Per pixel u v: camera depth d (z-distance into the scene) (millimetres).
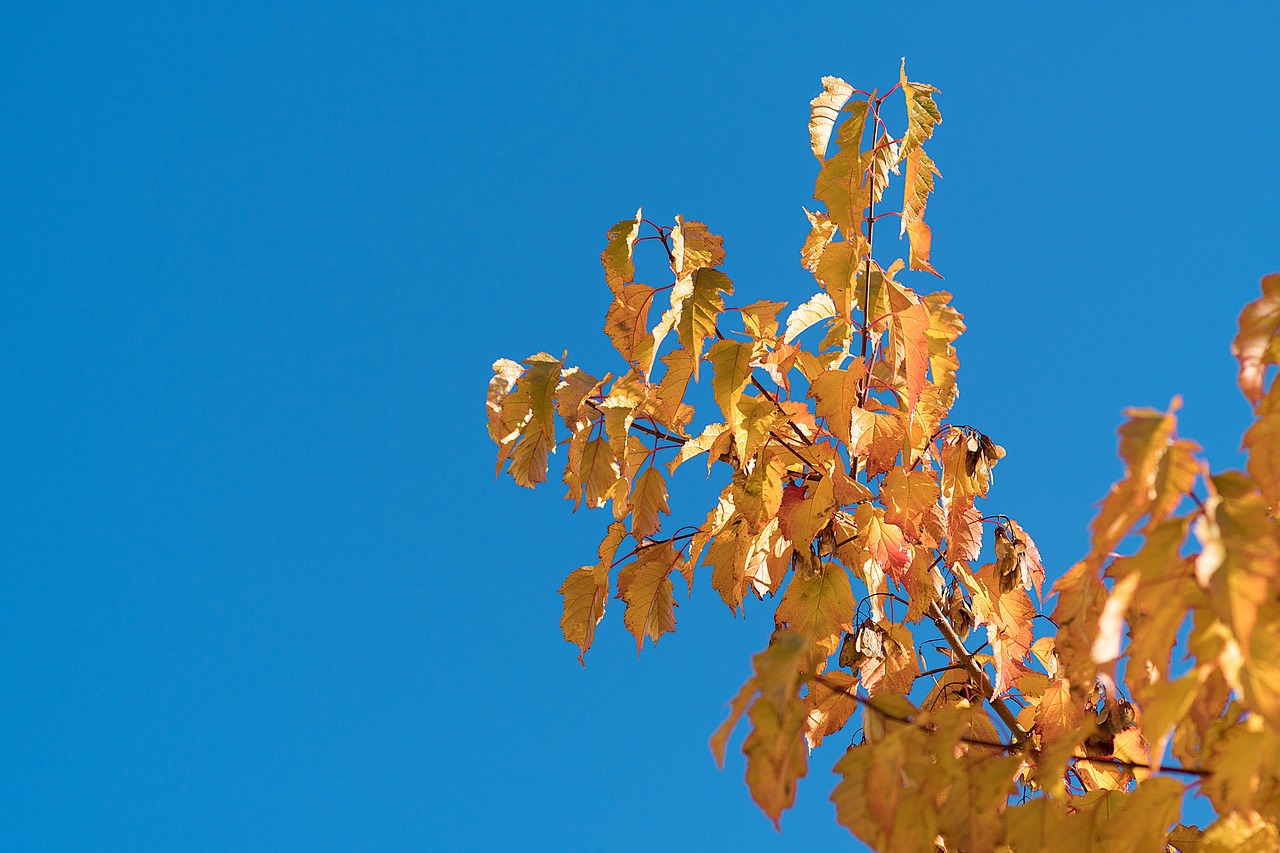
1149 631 1954
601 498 2248
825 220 2301
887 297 2217
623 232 2229
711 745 1951
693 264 2227
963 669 2246
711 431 2258
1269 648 1825
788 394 2227
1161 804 1994
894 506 2197
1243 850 1987
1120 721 2146
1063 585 2053
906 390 2230
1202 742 1992
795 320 2242
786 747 1956
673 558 2279
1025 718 2215
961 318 2252
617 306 2238
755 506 2209
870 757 2016
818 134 2213
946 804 2016
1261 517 1840
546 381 2211
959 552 2252
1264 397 1979
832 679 2215
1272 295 1986
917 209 2203
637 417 2264
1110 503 1932
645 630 2277
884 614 2262
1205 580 1812
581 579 2287
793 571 2236
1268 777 1964
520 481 2244
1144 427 1925
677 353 2203
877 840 1998
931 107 2199
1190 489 1905
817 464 2215
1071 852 2021
